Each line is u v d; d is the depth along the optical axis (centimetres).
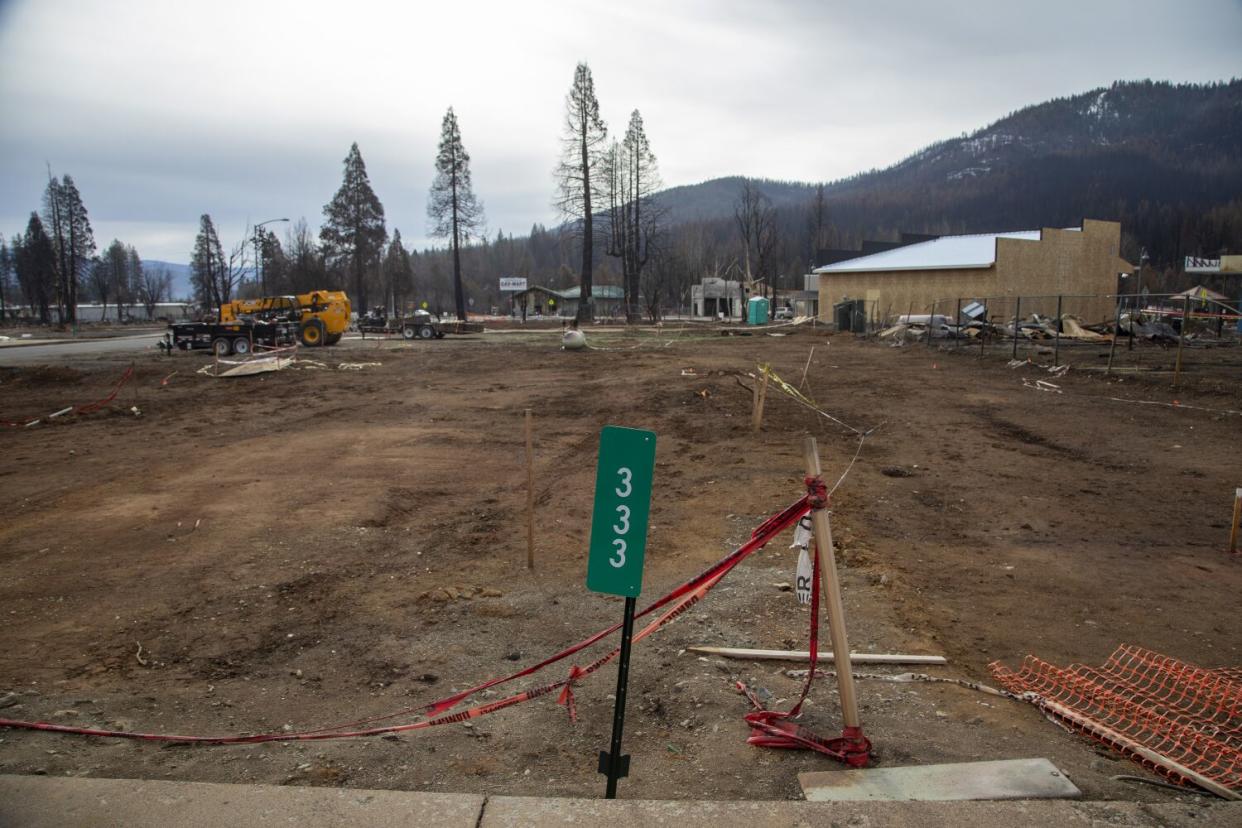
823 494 371
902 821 305
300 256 8006
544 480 1112
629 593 334
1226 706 469
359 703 477
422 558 769
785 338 4403
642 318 7719
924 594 671
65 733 434
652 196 7312
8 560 764
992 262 4941
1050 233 5134
